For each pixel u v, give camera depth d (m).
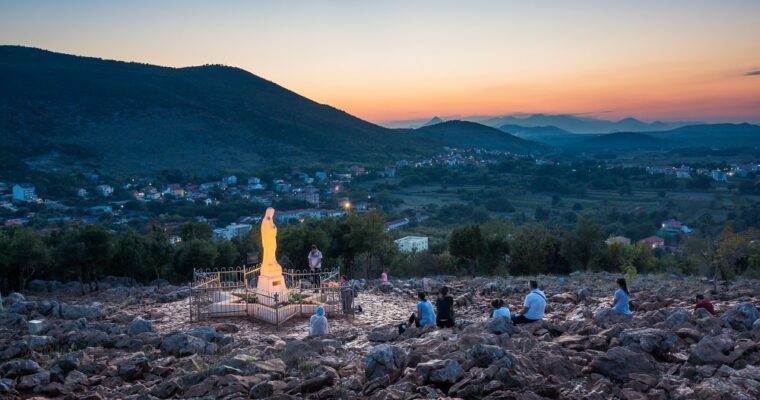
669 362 11.06
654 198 192.50
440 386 10.18
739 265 43.25
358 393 10.40
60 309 20.67
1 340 16.23
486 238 48.31
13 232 40.47
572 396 9.45
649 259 53.03
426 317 16.31
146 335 16.30
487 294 25.89
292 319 19.77
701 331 12.69
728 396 8.77
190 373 11.82
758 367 10.01
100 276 39.25
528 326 14.25
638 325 13.74
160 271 43.28
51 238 42.44
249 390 10.59
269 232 21.08
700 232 123.06
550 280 31.61
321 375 10.77
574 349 12.11
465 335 12.24
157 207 172.25
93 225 35.19
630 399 9.33
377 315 21.02
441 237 115.56
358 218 45.19
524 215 160.75
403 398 9.65
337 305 21.02
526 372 10.30
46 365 13.39
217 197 199.12
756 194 191.50
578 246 48.91
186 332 16.12
